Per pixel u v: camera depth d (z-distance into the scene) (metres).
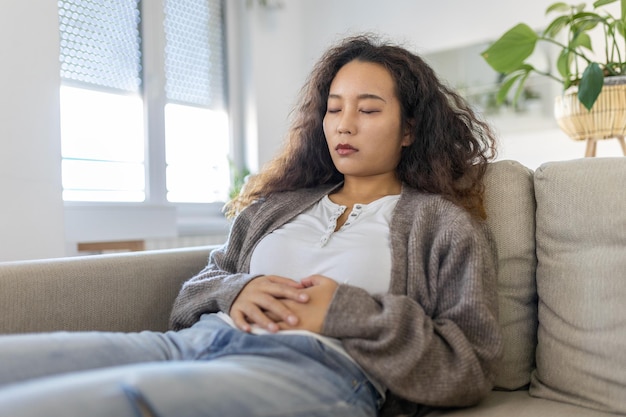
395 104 1.08
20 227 1.63
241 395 0.67
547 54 2.82
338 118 1.09
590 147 1.82
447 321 0.87
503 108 2.96
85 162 2.70
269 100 3.48
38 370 0.74
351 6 3.46
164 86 3.04
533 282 1.03
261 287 0.93
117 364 0.80
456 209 0.98
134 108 2.92
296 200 1.15
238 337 0.86
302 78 3.62
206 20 3.30
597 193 0.93
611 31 1.80
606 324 0.88
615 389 0.86
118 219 2.32
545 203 0.99
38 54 1.68
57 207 1.71
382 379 0.81
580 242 0.94
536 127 2.86
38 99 1.68
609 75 1.77
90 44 2.73
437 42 3.18
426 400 0.81
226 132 3.42
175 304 1.06
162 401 0.61
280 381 0.74
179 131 3.15
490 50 1.91
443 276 0.92
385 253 0.96
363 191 1.13
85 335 0.83
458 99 1.17
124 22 2.88
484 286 0.90
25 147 1.65
